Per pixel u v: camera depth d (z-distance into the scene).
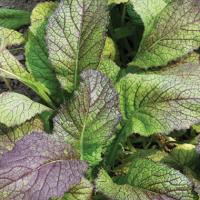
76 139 0.91
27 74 1.02
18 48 1.21
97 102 0.89
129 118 0.96
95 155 0.93
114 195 0.83
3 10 1.20
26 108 0.93
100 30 0.99
